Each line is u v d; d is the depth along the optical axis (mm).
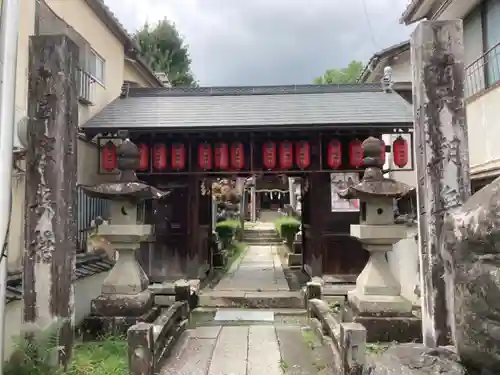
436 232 4852
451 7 10383
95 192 6438
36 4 7688
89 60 10516
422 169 5066
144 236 6871
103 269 8148
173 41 30359
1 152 4207
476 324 2826
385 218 6523
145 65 14703
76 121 5078
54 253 4711
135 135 10188
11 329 5082
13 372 4328
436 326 4727
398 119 9867
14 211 6520
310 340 6277
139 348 4527
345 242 10539
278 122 9914
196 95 12312
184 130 9758
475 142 9938
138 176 10836
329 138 10570
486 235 2672
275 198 41656
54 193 4750
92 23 10672
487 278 2689
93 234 9242
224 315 7961
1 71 4242
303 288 9477
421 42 5078
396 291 6406
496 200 2770
